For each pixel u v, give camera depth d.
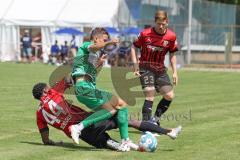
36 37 99.56
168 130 20.97
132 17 100.56
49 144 21.36
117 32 93.00
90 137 20.41
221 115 31.34
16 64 86.88
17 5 100.88
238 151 20.44
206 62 105.75
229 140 22.78
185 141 22.44
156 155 19.47
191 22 107.31
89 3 100.50
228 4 119.50
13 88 46.06
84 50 20.20
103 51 20.61
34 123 27.00
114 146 20.25
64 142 22.02
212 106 35.81
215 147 21.16
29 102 36.00
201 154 19.78
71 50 89.88
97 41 20.06
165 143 21.95
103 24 97.94
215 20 114.06
